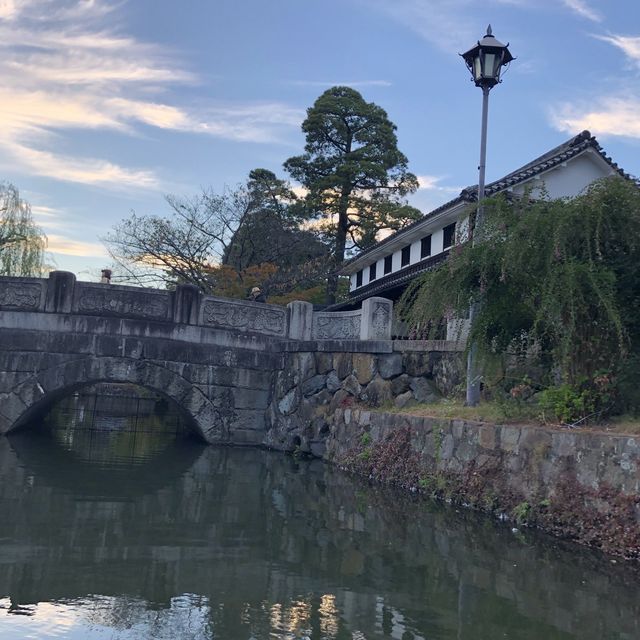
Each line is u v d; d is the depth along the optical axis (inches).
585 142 878.4
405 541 301.0
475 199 800.3
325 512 363.3
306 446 626.5
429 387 557.0
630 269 347.6
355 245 1581.0
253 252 1445.6
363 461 502.9
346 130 1540.4
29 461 524.4
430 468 422.0
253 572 246.8
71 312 646.5
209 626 192.1
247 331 703.1
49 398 682.2
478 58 477.4
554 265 346.9
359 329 661.3
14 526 301.6
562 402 352.5
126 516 335.3
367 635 189.2
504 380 438.6
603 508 285.7
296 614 204.5
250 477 490.0
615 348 350.9
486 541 301.9
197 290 683.4
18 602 205.6
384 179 1513.3
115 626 189.6
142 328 663.8
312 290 1395.2
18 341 635.5
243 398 697.6
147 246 1325.0
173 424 989.8
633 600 224.8
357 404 586.9
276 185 1525.6
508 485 349.7
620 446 283.9
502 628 197.6
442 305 400.8
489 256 373.4
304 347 657.6
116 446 676.7
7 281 639.8
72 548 269.3
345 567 257.6
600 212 339.0
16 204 1375.5
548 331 372.8
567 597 227.0
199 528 315.3
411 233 1033.5
